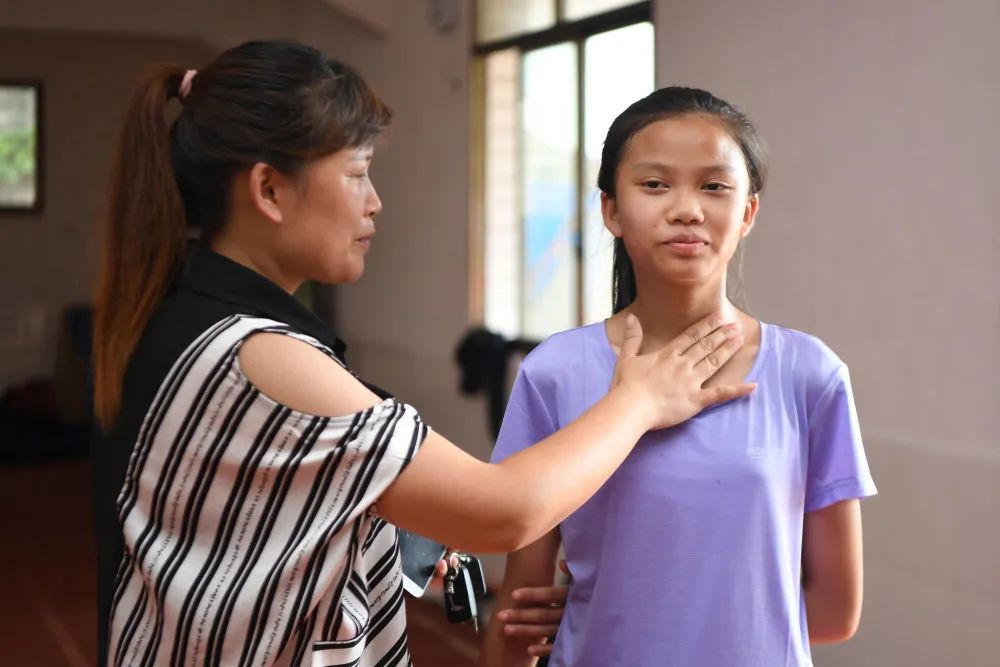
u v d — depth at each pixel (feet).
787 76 10.19
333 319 21.40
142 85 3.71
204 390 3.41
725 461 3.77
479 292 16.62
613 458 3.59
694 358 3.85
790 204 10.21
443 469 3.41
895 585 9.14
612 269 4.47
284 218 3.61
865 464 3.92
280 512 3.40
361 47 19.94
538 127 15.17
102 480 3.70
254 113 3.53
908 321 8.96
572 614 4.10
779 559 3.77
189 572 3.42
